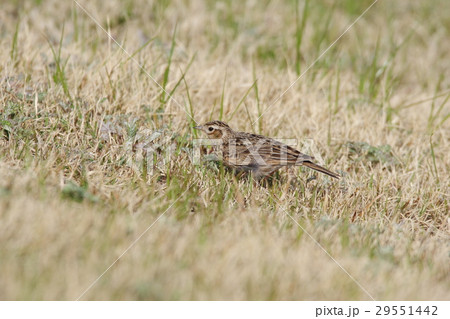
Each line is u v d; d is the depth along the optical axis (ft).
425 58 83.05
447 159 54.13
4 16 68.18
